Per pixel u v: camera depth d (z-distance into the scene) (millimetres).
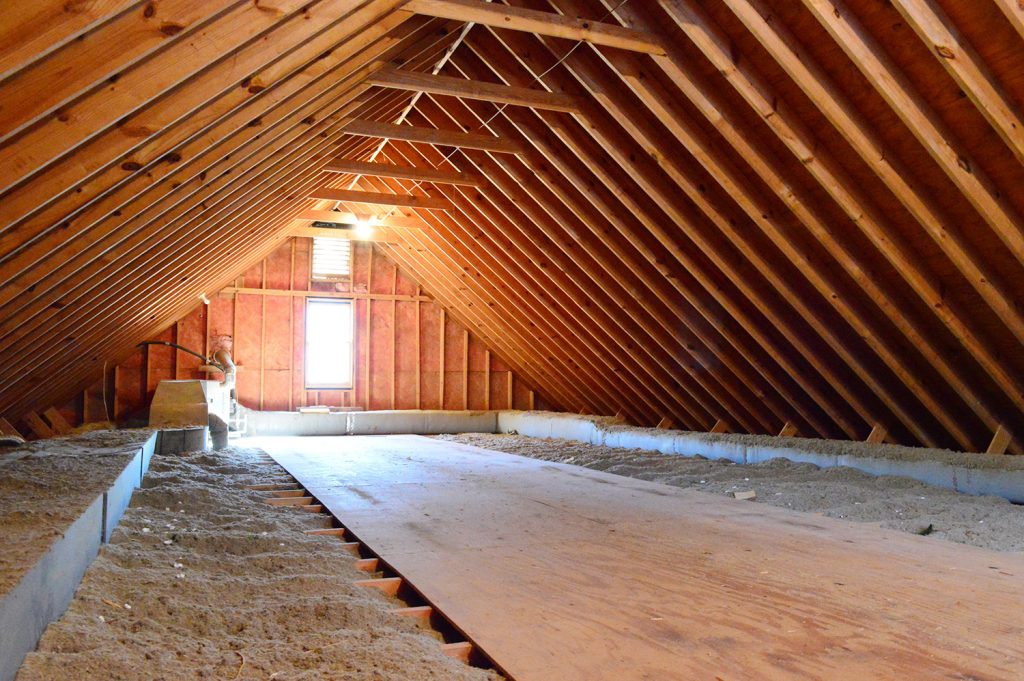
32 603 1559
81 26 1576
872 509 3898
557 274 6695
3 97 1682
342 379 10422
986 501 4066
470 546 3096
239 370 9844
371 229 8953
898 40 2984
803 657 1830
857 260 3992
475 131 5742
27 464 3467
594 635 1994
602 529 3457
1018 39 2727
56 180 2164
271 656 1737
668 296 5578
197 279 7008
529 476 5410
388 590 2580
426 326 10812
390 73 4191
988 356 3980
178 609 2033
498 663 1789
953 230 3514
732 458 6129
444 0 3322
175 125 2537
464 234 7562
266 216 6051
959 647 1898
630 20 3668
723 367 5887
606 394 8344
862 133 3324
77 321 4477
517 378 11086
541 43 4492
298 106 3463
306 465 6129
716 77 3729
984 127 3064
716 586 2480
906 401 4805
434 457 6820
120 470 3377
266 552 2920
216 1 1926
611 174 4883
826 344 4859
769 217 4156
